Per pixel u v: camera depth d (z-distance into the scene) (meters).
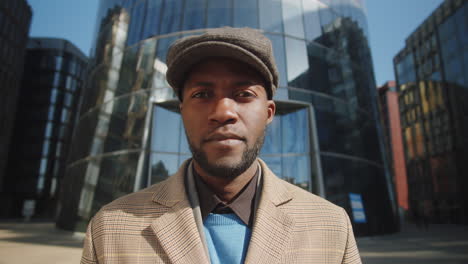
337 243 0.82
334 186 10.77
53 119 37.12
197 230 0.76
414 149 31.89
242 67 0.75
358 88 13.62
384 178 13.15
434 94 28.64
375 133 13.72
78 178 12.48
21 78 37.62
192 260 0.71
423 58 30.58
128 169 10.88
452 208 25.33
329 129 11.52
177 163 10.88
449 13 26.50
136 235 0.77
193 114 0.75
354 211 10.80
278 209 0.82
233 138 0.72
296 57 12.00
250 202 0.84
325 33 13.21
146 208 0.81
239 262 0.74
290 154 10.80
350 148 11.88
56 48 39.41
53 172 35.69
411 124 32.69
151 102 11.45
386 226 11.97
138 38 13.01
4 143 32.56
